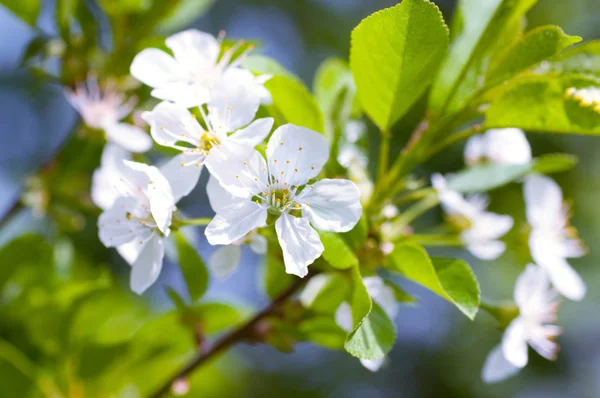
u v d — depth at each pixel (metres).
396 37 0.31
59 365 0.37
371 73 0.32
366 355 0.30
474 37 0.34
